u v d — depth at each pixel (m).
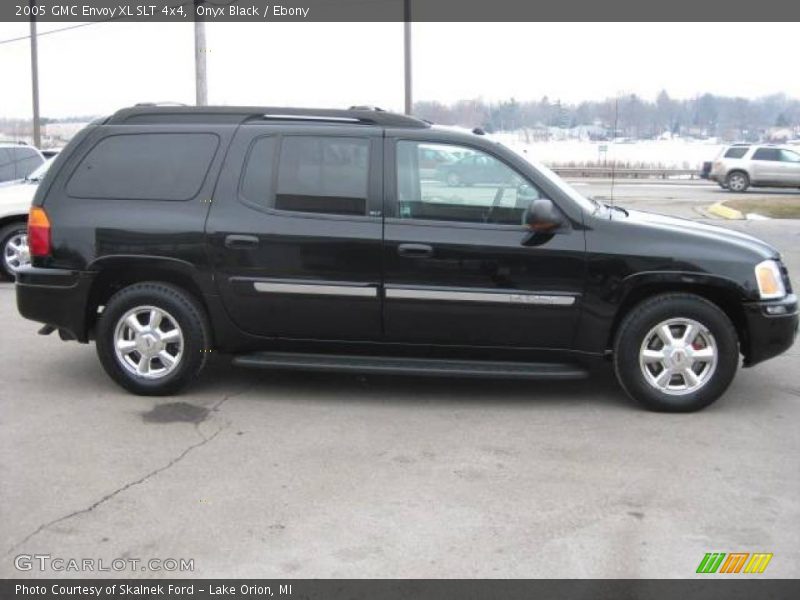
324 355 5.78
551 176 5.65
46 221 5.77
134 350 5.80
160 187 5.73
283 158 5.63
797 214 20.41
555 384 6.27
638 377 5.55
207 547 3.70
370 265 5.50
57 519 3.95
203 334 5.75
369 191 5.54
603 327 5.50
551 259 5.42
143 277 5.88
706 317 5.45
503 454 4.84
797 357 7.13
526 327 5.52
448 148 5.52
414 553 3.66
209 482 4.39
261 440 5.04
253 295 5.62
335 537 3.80
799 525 3.96
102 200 5.76
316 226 5.54
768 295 5.49
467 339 5.57
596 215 5.55
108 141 5.83
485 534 3.84
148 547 3.70
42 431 5.16
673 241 5.45
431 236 5.46
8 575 3.46
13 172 12.48
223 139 5.72
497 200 5.50
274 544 3.73
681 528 3.92
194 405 5.70
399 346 5.66
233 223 5.59
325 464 4.66
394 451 4.88
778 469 4.65
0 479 4.41
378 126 5.61
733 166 30.23
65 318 5.82
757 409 5.72
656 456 4.82
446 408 5.69
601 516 4.04
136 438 5.05
